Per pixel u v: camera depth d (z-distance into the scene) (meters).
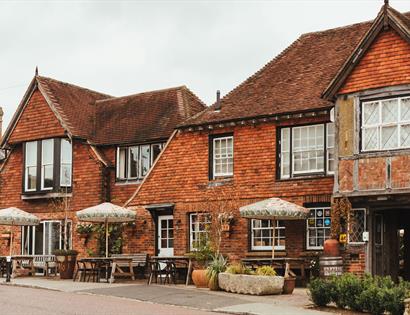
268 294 19.34
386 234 21.89
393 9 21.09
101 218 25.00
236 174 24.55
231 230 24.34
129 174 28.81
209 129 25.38
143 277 25.78
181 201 25.80
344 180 20.75
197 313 16.08
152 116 29.48
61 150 29.75
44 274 28.30
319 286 17.20
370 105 20.58
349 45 25.38
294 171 23.45
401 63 20.03
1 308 16.42
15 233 30.66
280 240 23.58
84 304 17.34
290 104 23.70
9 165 31.39
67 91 31.56
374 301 15.98
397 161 19.84
